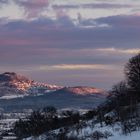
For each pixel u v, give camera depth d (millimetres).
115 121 94875
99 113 118625
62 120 142000
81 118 129000
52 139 110062
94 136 88125
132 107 99750
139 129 82625
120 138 81562
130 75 132250
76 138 94375
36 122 154625
